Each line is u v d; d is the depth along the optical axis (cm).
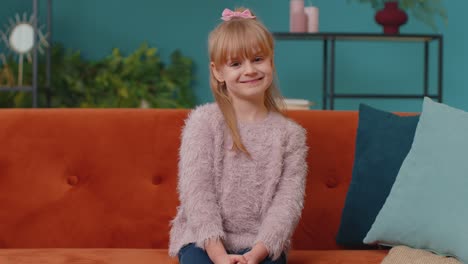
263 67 143
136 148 163
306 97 405
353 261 140
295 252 151
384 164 155
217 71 148
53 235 161
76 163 163
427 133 144
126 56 407
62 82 386
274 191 142
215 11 407
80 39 405
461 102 398
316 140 167
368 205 154
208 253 131
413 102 403
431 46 399
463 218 130
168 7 407
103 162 163
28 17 403
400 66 402
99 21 406
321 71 404
